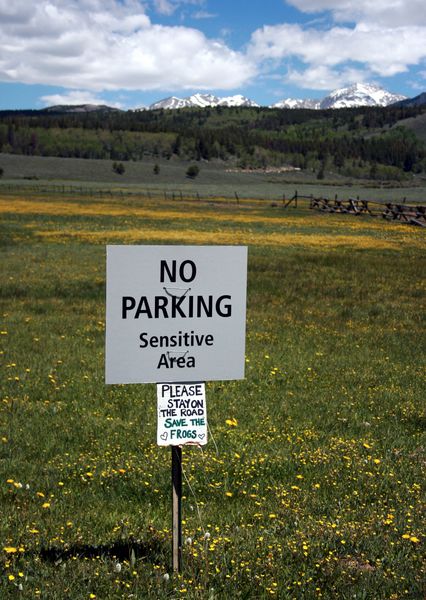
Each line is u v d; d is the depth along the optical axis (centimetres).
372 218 6425
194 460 827
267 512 669
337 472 802
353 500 714
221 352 506
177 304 496
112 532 604
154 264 490
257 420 1029
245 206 8350
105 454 849
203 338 503
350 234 4969
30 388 1160
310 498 715
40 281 2594
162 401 499
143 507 684
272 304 2286
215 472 788
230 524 637
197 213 6906
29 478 749
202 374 504
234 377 511
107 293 482
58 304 2133
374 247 4175
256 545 575
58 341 1566
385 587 507
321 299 2431
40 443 886
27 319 1828
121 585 489
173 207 7950
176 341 498
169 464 808
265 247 4019
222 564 528
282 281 2797
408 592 500
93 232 4694
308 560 547
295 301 2375
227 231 4953
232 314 507
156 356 495
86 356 1424
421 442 958
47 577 498
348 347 1670
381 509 682
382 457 877
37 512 648
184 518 652
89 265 3122
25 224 5256
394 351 1650
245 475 784
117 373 487
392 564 546
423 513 675
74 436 921
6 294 2298
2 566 507
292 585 507
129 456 843
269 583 502
